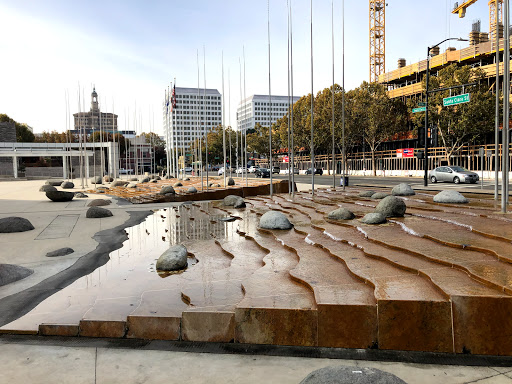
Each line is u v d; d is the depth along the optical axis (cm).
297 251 678
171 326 422
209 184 2961
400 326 381
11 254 834
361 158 5866
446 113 3669
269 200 1672
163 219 1327
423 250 581
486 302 368
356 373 233
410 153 4822
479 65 4691
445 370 339
